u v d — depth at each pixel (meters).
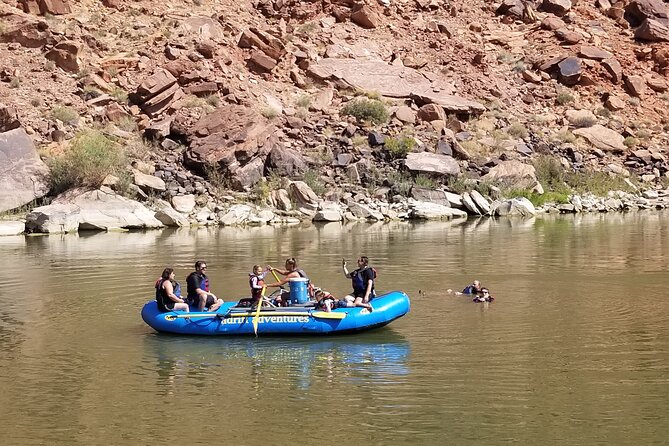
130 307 18.20
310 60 51.97
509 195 43.47
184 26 50.97
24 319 17.14
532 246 27.95
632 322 16.22
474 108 50.56
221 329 15.47
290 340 15.22
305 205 39.88
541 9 63.22
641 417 11.01
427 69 54.53
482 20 61.12
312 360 13.86
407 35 57.25
